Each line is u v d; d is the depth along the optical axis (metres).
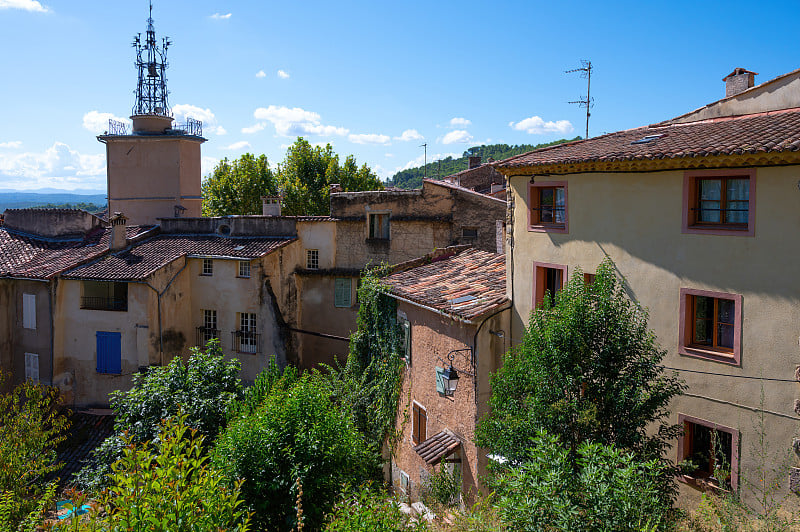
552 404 10.25
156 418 17.88
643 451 9.99
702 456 12.03
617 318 10.62
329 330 29.88
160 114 38.06
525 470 8.72
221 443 13.53
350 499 11.08
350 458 14.28
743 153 10.81
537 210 15.56
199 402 18.20
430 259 22.34
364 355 22.06
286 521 12.69
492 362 15.54
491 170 48.84
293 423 13.63
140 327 26.81
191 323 29.06
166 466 7.68
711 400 11.69
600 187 13.72
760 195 10.94
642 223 12.87
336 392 21.86
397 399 20.02
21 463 17.59
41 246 31.58
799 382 10.41
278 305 28.36
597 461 8.15
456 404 16.14
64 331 28.19
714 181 11.89
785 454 10.59
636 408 10.11
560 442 9.95
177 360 19.78
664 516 8.56
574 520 7.66
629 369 10.56
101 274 27.14
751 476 11.05
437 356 17.22
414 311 18.78
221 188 46.50
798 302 10.45
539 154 15.88
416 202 29.12
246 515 12.36
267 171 47.69
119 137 36.28
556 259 14.78
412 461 18.62
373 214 29.73
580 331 10.58
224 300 28.45
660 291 12.54
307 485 12.95
